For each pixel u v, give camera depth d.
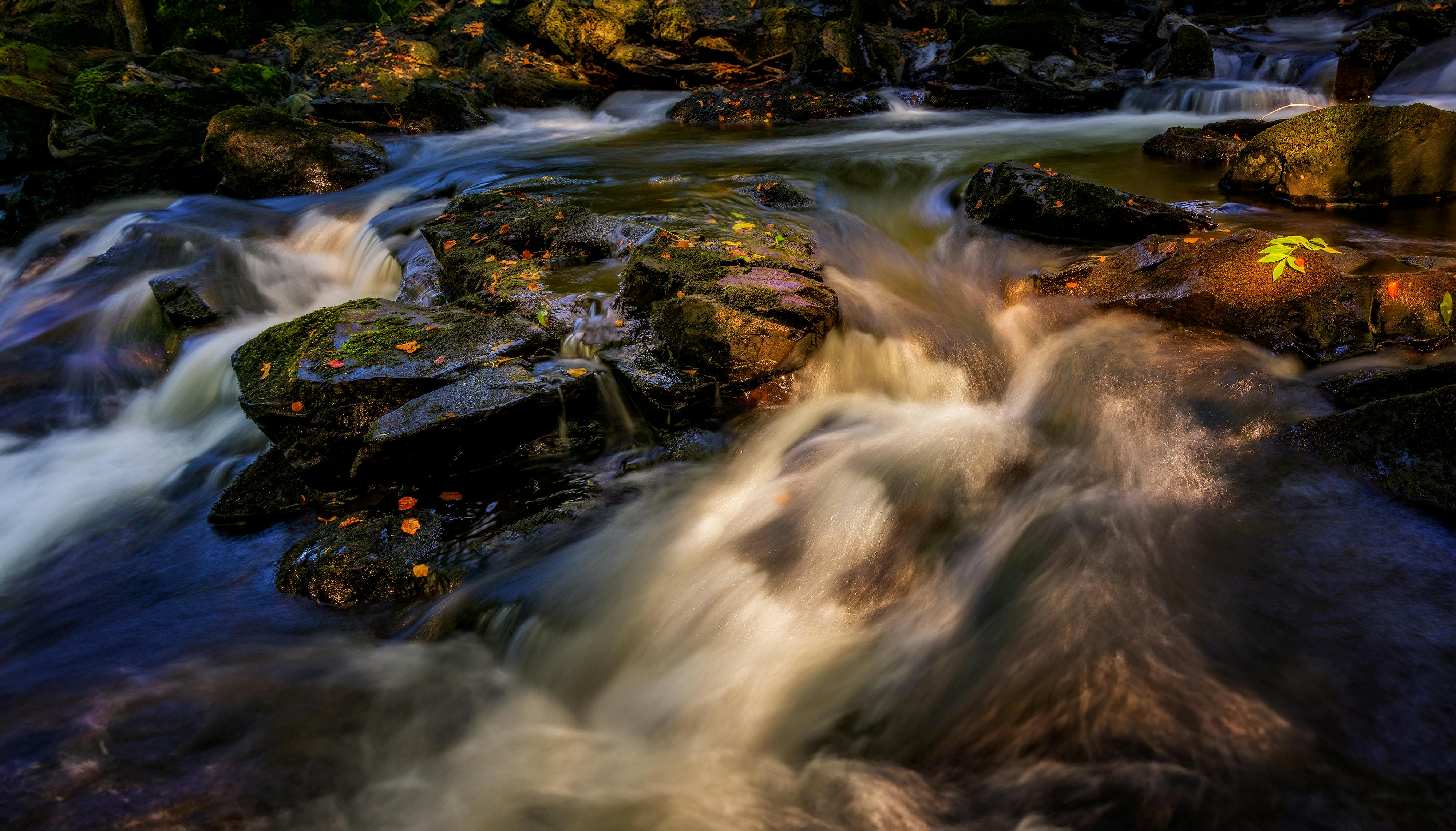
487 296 5.86
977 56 12.89
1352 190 6.76
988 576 3.50
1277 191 7.07
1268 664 2.81
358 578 3.95
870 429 4.75
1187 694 2.75
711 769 3.01
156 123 11.09
